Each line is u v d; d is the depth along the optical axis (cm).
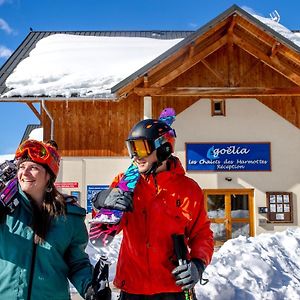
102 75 1609
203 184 1552
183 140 1568
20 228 265
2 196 268
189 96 1532
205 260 302
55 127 1577
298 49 1395
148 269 304
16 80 1596
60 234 271
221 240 1534
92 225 286
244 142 1573
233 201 1553
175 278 291
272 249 834
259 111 1588
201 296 573
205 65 1507
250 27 1418
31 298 257
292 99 1593
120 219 283
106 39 2177
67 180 1559
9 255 260
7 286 257
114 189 294
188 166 1557
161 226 305
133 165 311
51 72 1641
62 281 271
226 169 1560
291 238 915
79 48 1980
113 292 582
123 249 321
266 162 1566
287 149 1576
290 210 1547
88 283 268
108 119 1584
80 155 1571
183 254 290
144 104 1462
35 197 274
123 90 1408
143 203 308
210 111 1580
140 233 307
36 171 271
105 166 1567
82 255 286
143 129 305
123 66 1722
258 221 1537
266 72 1562
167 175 308
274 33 1395
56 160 281
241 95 1491
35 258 263
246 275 661
